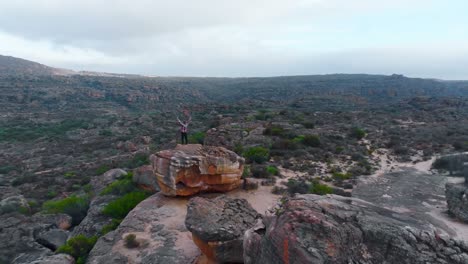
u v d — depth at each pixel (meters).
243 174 25.66
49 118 113.62
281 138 41.69
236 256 12.24
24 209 31.09
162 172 21.75
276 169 27.59
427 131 50.03
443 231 9.09
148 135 77.25
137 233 16.55
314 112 82.94
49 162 59.75
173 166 21.17
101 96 166.75
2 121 102.88
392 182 20.84
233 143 39.47
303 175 27.41
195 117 92.31
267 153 33.16
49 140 80.88
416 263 7.78
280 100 138.00
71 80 191.12
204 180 22.00
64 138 82.50
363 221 8.59
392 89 165.50
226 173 22.11
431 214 15.24
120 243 15.60
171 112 113.38
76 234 22.23
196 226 12.51
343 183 24.83
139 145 66.88
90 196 31.61
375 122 62.62
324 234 7.89
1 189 42.69
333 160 32.81
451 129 50.38
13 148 73.38
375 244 8.12
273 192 22.73
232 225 12.73
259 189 23.33
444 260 7.84
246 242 9.88
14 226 25.27
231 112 92.19
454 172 23.69
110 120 107.94
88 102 154.75
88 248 17.20
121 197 25.48
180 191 21.19
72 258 16.30
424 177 22.05
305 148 36.81
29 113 120.62
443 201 17.05
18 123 101.50
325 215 8.66
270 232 8.70
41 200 37.25
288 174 27.59
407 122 63.06
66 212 28.58
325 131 48.75
